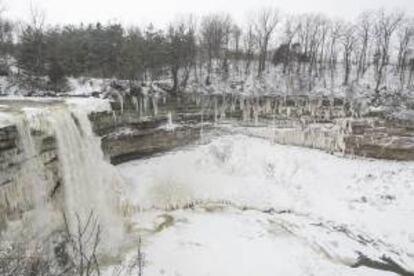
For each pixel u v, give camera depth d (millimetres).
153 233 15172
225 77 44844
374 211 17406
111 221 14945
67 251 11016
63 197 12828
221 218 17031
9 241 9000
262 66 51094
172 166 22031
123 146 22344
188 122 28766
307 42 55781
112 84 29625
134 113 25922
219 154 23922
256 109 32844
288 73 48781
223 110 32156
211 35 51219
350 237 15398
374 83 46781
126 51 35844
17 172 10555
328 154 25281
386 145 24828
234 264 13188
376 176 21391
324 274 12820
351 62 59156
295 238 15273
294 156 24250
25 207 10719
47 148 12211
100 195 15203
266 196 19234
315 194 19500
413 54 54688
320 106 35781
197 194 19172
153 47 38375
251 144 26125
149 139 24234
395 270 13219
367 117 32031
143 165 22172
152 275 12078
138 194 18281
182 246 14195
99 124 19156
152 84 34438
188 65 43656
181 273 12430
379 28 62625
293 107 35594
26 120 11352
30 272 5918
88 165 15000
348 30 56562
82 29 51125
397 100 38062
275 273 12781
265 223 16656
